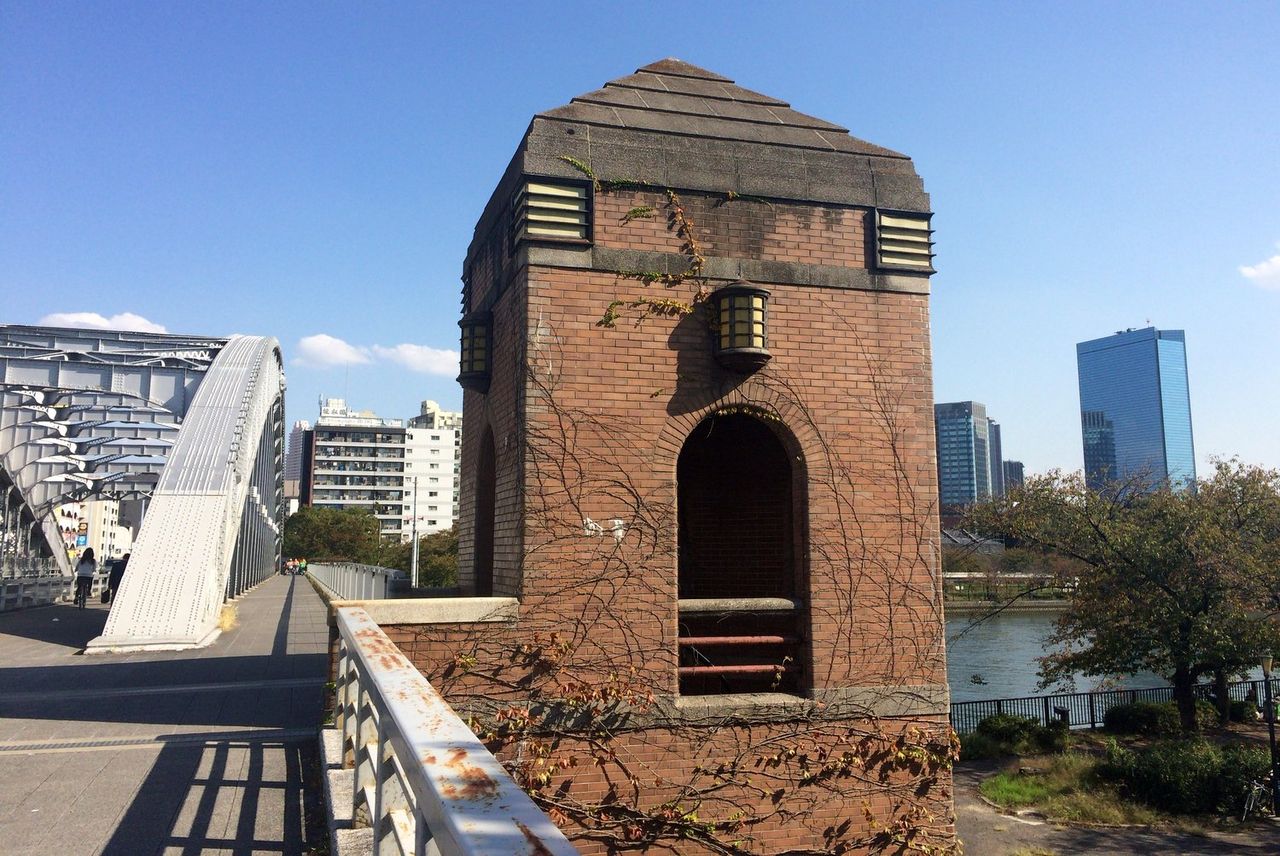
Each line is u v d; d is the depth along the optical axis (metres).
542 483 6.94
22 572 32.44
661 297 7.43
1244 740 23.25
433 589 9.89
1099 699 27.91
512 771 6.52
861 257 8.01
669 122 7.91
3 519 31.33
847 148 8.24
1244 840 15.05
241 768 6.42
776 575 9.55
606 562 6.99
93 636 16.48
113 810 5.42
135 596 15.06
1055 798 17.11
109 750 6.95
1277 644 21.42
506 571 7.37
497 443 8.10
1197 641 21.98
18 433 32.38
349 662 5.19
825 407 7.68
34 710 8.71
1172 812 16.55
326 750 5.50
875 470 7.70
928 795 7.39
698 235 7.62
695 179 7.66
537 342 7.09
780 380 7.59
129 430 33.91
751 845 6.96
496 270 8.54
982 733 22.48
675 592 7.12
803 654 7.49
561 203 7.34
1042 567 25.55
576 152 7.43
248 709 8.75
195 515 17.58
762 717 7.14
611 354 7.25
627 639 6.96
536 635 6.79
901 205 8.15
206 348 32.81
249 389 23.73
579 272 7.29
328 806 4.79
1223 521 23.14
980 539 26.33
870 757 7.30
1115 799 17.03
